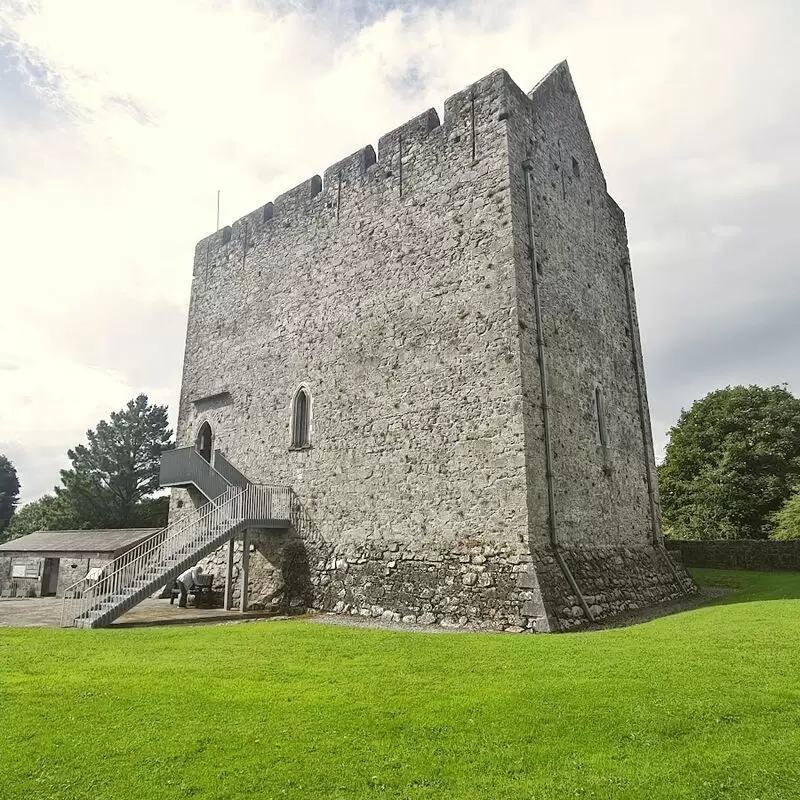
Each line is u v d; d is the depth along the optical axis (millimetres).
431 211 15125
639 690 6031
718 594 16234
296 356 17812
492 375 12992
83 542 24250
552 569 11844
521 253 13508
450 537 12914
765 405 33656
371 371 15523
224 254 21562
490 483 12516
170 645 9094
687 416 36094
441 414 13719
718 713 5340
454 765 4488
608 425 15742
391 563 13812
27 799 4023
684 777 4211
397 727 5203
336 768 4453
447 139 15211
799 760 4402
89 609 12984
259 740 4961
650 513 16859
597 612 12031
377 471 14727
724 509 32156
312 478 16359
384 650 8383
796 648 7617
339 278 17094
